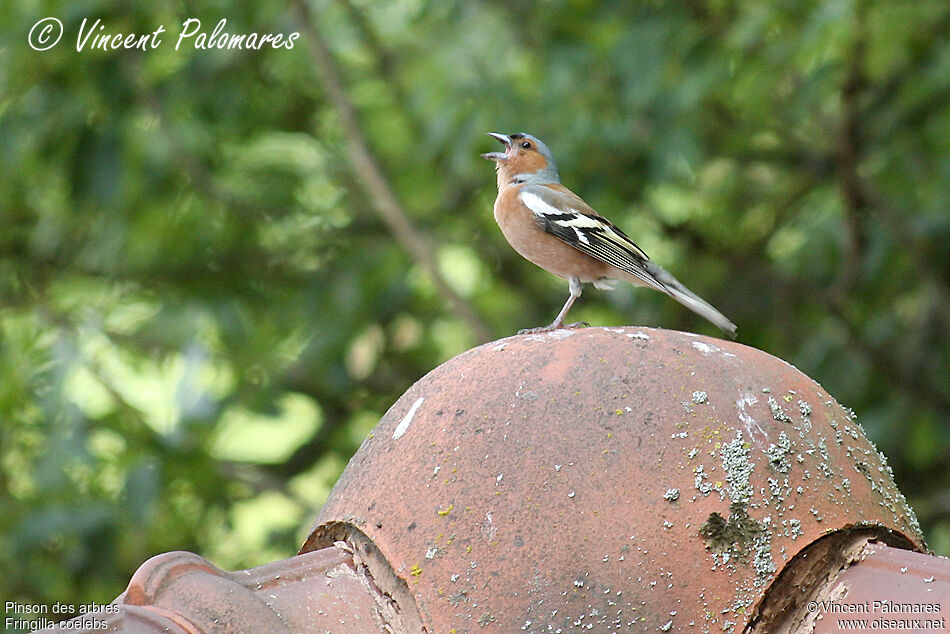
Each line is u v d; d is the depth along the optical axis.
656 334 5.02
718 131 12.85
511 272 14.44
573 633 4.20
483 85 11.80
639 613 4.21
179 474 12.12
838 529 4.50
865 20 10.07
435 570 4.43
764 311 13.74
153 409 13.92
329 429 13.87
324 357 13.36
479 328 11.39
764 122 12.29
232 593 4.02
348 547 4.76
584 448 4.53
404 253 13.39
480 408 4.78
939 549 12.63
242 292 13.77
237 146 13.71
